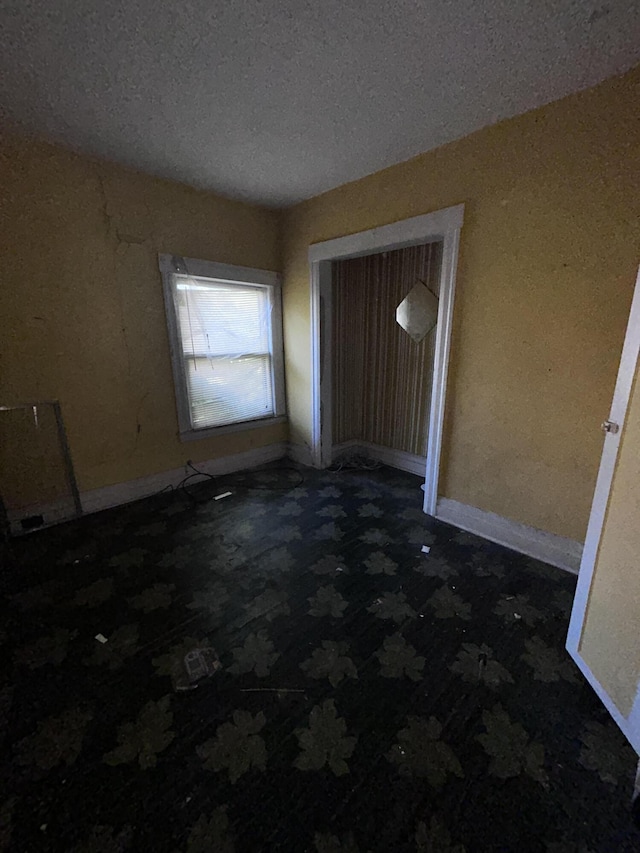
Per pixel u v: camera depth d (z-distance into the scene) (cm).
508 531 226
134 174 252
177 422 304
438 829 96
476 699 131
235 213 305
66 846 93
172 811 100
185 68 153
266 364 358
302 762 111
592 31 133
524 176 188
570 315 184
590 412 185
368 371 372
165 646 154
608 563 126
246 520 259
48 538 235
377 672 142
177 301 289
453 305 225
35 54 143
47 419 241
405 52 144
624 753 114
